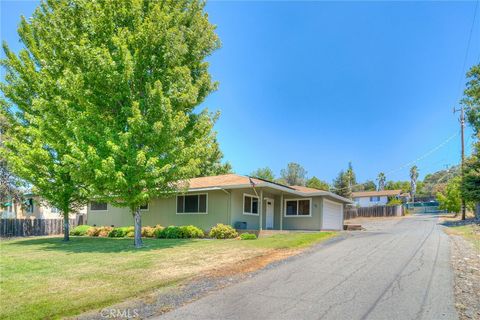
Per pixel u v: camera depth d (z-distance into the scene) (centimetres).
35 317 480
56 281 690
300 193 2130
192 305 540
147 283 671
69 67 1293
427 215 4450
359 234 1577
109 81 1167
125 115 1223
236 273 764
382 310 512
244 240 1425
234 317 485
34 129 1447
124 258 970
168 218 2080
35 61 1678
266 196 2217
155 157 1172
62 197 1688
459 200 3569
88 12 1253
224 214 1838
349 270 786
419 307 526
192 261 905
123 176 1141
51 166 1538
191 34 1418
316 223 2186
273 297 582
